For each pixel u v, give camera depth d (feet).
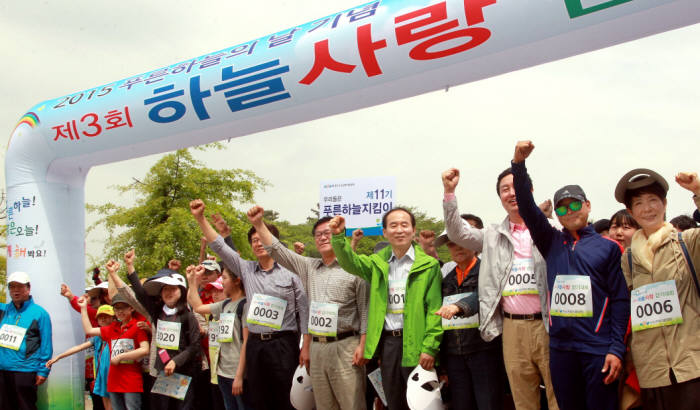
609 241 12.71
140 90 20.65
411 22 16.06
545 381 13.58
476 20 15.20
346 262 15.43
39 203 23.11
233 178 50.85
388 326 15.52
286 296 17.80
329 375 16.05
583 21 14.21
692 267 11.37
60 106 22.62
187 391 18.90
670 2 13.34
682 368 11.12
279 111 18.71
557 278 12.80
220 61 19.31
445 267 18.04
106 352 21.42
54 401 22.43
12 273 22.86
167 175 48.21
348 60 17.07
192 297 19.53
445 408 15.01
